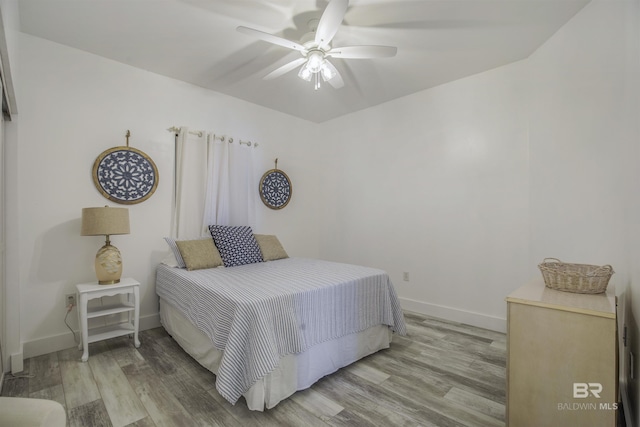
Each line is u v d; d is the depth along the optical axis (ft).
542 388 4.42
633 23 5.01
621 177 5.64
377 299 8.23
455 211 10.47
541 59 8.20
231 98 11.85
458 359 7.75
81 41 8.13
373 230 12.87
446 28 7.46
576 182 7.00
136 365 7.27
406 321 10.48
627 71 5.32
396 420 5.43
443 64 9.30
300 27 7.47
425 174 11.23
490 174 9.69
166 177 10.14
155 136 9.93
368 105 12.82
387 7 6.66
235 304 5.82
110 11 6.90
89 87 8.70
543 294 4.90
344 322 7.28
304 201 14.56
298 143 14.30
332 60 9.01
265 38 6.50
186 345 7.77
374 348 8.05
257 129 12.72
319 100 12.28
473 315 10.06
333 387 6.50
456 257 10.46
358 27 7.38
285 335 5.99
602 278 4.81
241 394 5.54
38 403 3.06
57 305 8.13
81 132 8.56
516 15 6.97
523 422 4.55
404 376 6.93
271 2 6.59
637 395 4.48
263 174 12.97
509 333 4.69
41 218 7.95
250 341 5.58
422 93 11.29
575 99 7.02
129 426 5.21
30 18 7.14
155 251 9.87
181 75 10.10
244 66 9.50
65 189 8.30
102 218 7.75
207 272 8.60
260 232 12.94
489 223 9.73
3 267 6.79
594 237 6.45
